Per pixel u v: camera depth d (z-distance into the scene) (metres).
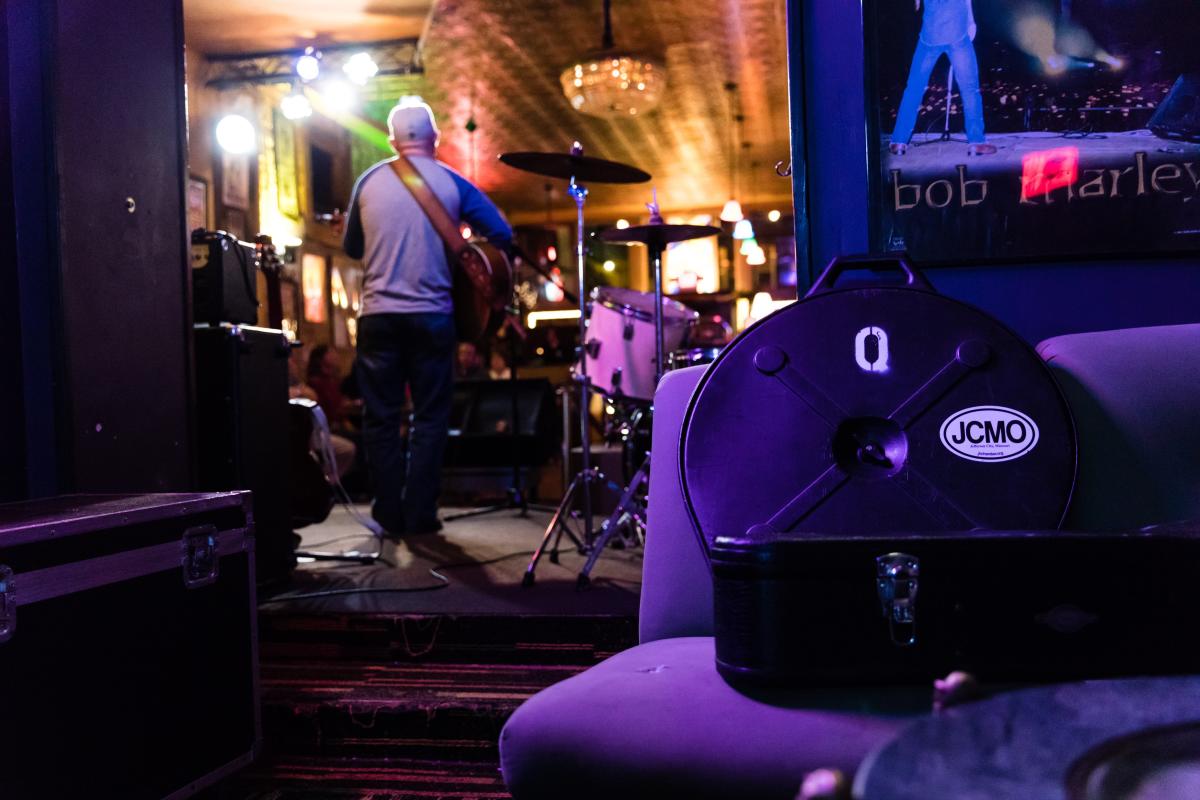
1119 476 1.46
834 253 2.04
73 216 2.45
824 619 1.08
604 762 1.04
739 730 1.03
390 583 3.17
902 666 1.06
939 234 1.96
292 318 7.78
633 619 2.53
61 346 2.40
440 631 2.61
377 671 2.55
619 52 5.87
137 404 2.65
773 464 1.39
